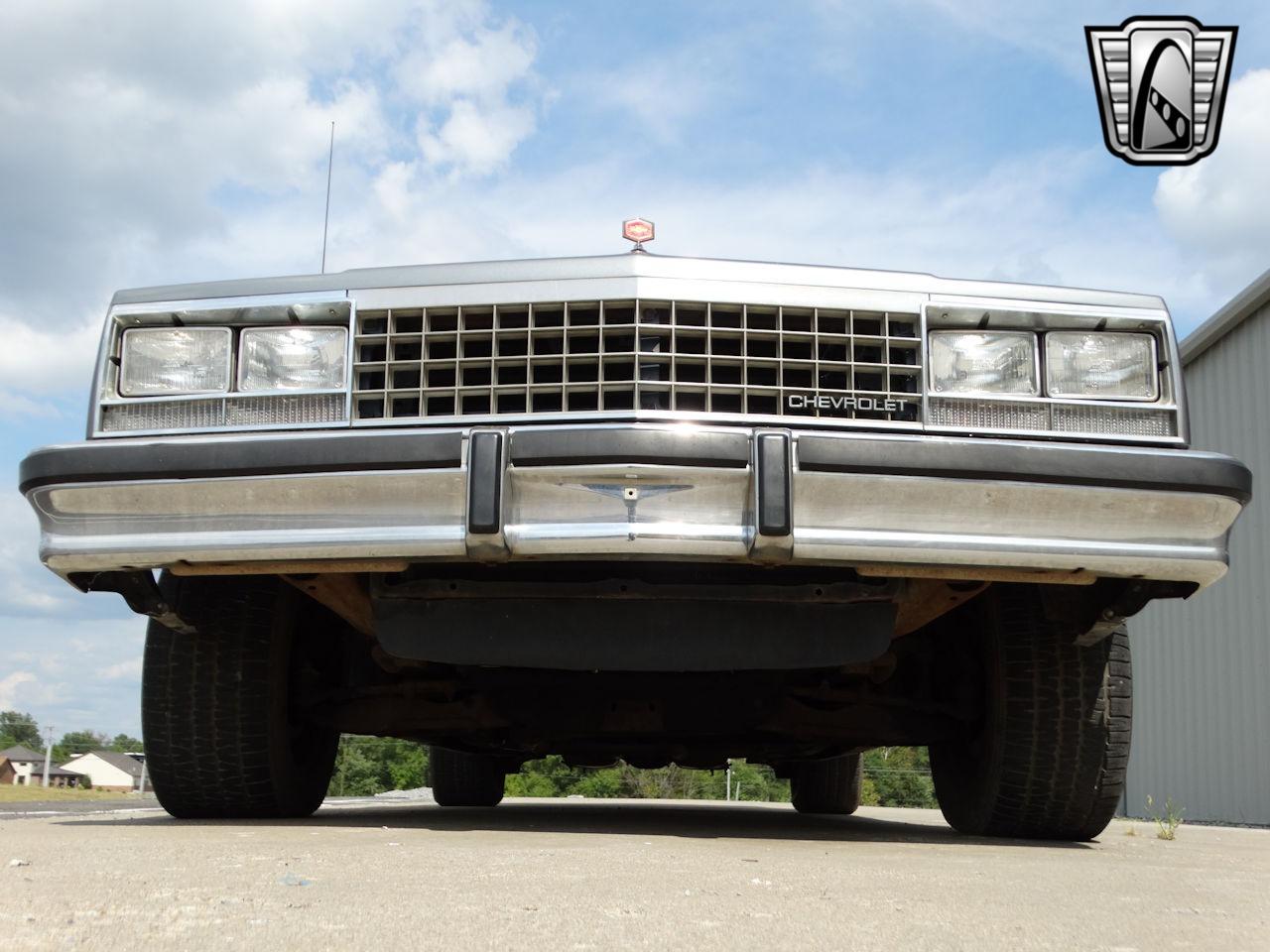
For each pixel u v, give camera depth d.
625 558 2.94
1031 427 3.16
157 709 3.57
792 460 2.88
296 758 3.91
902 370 3.14
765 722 4.05
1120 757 3.58
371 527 2.94
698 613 3.23
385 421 3.09
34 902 1.64
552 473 2.88
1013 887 2.20
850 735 4.00
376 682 4.09
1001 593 3.62
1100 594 3.37
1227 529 3.09
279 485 2.96
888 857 2.76
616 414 3.02
